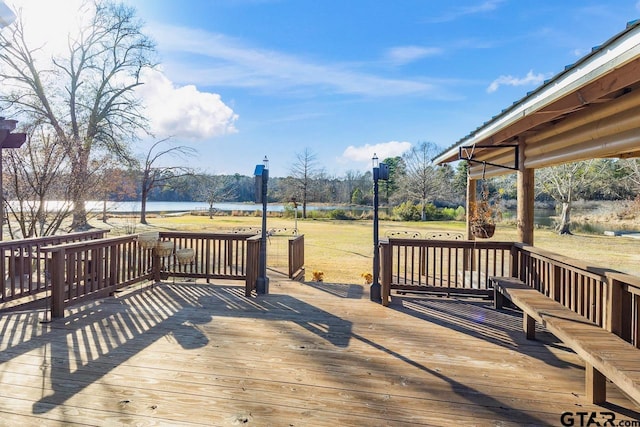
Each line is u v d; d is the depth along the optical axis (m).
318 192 36.12
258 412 2.29
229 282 6.27
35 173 7.71
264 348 3.35
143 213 20.59
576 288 3.45
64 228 9.73
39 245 5.06
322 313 4.47
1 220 5.89
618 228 20.11
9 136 5.80
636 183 17.33
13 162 7.25
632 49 2.00
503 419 2.27
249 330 3.83
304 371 2.89
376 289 5.11
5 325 3.89
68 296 4.36
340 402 2.43
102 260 5.02
